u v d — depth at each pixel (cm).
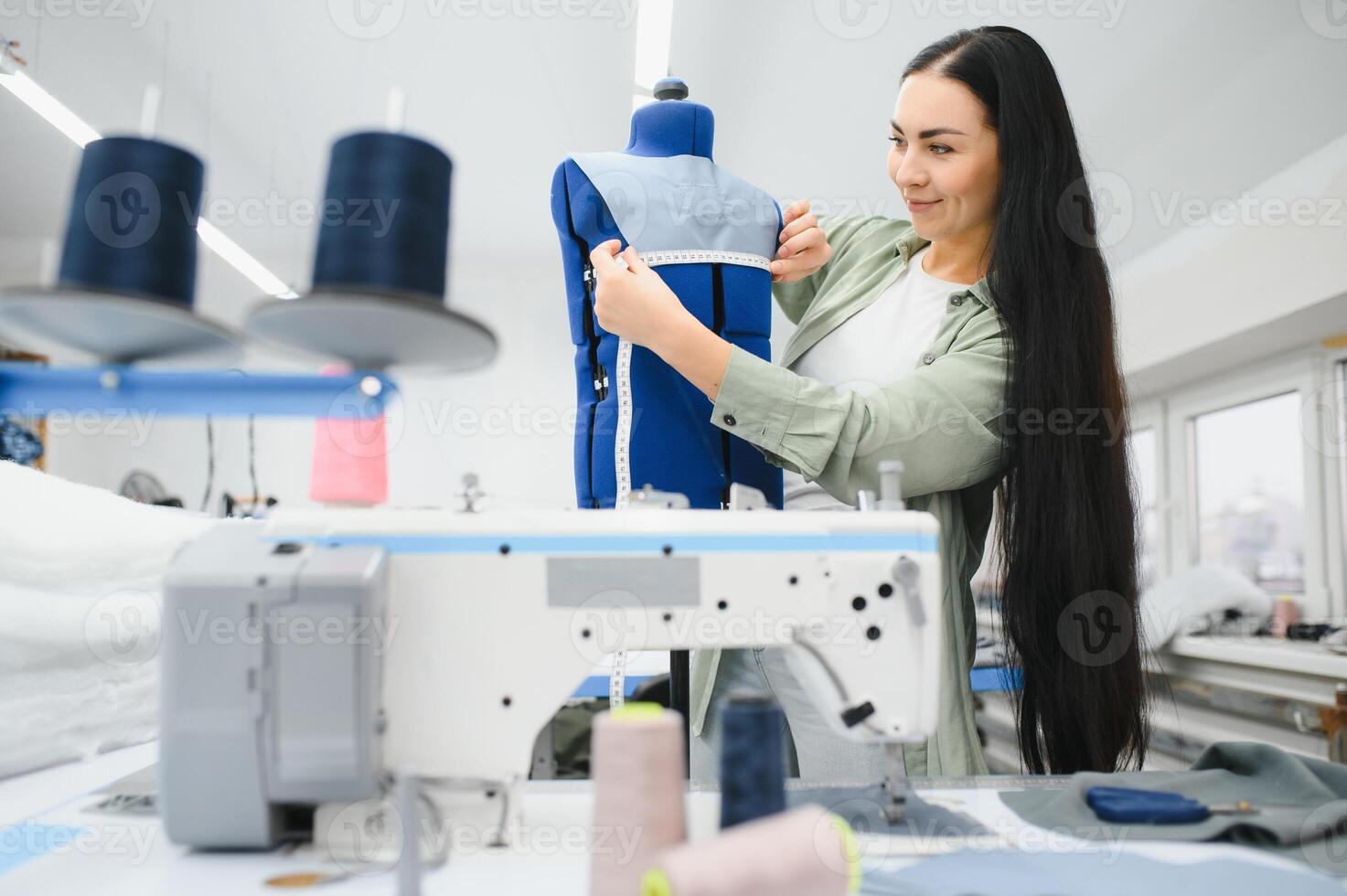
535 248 505
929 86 113
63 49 315
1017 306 112
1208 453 378
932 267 129
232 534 70
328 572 63
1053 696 116
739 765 59
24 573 96
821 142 353
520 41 305
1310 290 260
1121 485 118
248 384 62
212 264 505
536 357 531
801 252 120
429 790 69
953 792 82
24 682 94
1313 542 310
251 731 62
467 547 72
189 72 327
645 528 75
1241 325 291
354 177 55
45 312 54
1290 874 59
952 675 110
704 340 96
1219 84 275
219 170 401
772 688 111
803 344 132
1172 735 298
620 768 54
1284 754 81
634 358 107
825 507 122
